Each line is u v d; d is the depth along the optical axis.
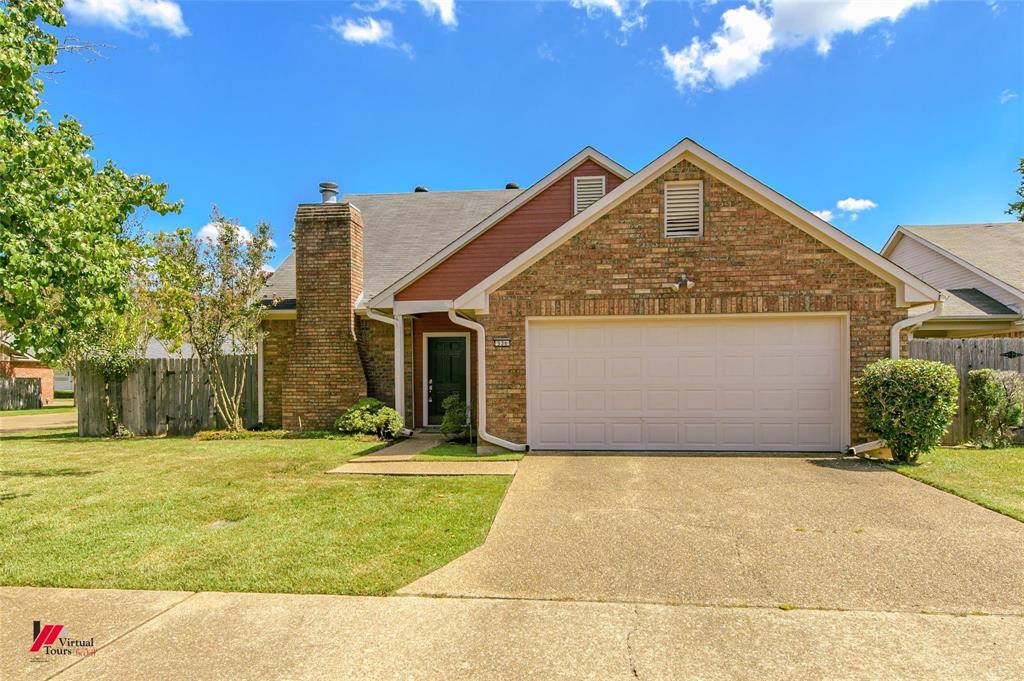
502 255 12.30
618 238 8.95
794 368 8.83
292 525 5.36
